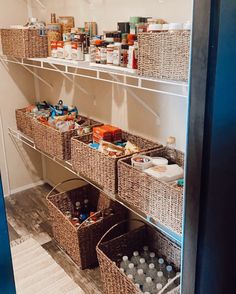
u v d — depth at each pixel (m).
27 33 2.16
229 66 0.78
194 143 0.86
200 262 0.95
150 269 1.73
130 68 1.51
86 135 1.97
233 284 1.03
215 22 0.73
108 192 1.67
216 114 0.81
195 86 0.82
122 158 1.58
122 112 2.02
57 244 2.34
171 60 1.26
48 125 2.17
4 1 2.61
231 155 0.86
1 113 2.87
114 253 1.88
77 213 2.38
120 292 1.65
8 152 2.99
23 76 2.89
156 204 1.39
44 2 2.55
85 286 1.96
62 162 2.08
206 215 0.90
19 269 2.09
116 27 1.89
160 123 1.76
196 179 0.88
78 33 1.93
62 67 2.44
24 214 2.75
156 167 1.49
